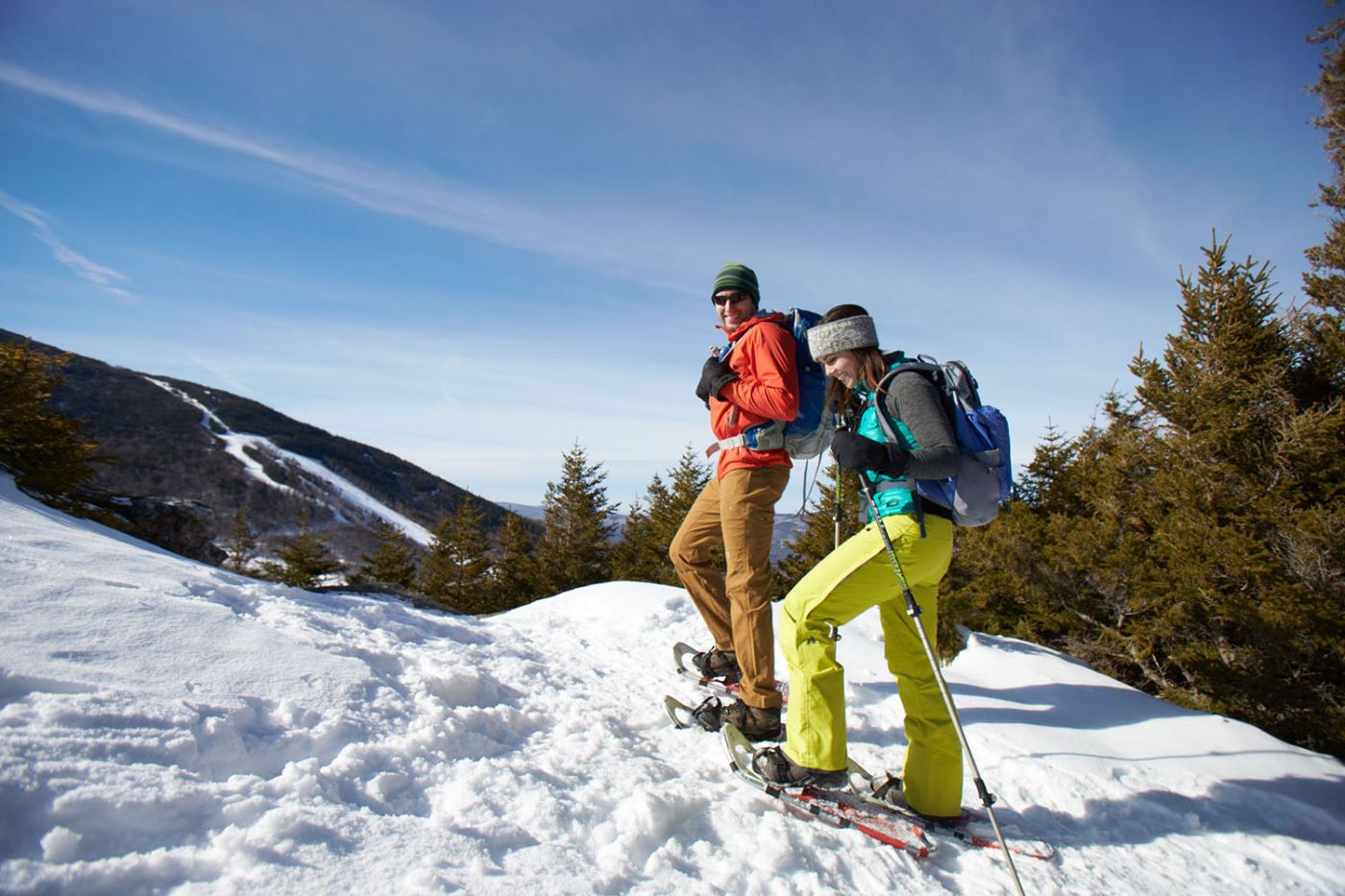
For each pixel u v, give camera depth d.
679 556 3.31
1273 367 7.87
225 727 1.71
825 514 18.81
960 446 2.11
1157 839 2.43
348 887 1.30
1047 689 3.90
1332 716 6.62
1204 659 7.42
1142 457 9.13
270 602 3.01
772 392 2.54
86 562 2.66
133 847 1.28
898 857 2.01
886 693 3.60
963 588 8.77
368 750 1.86
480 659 3.15
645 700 3.07
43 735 1.41
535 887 1.45
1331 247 8.77
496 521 56.91
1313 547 6.86
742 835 1.93
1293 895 2.18
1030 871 2.07
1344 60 11.02
